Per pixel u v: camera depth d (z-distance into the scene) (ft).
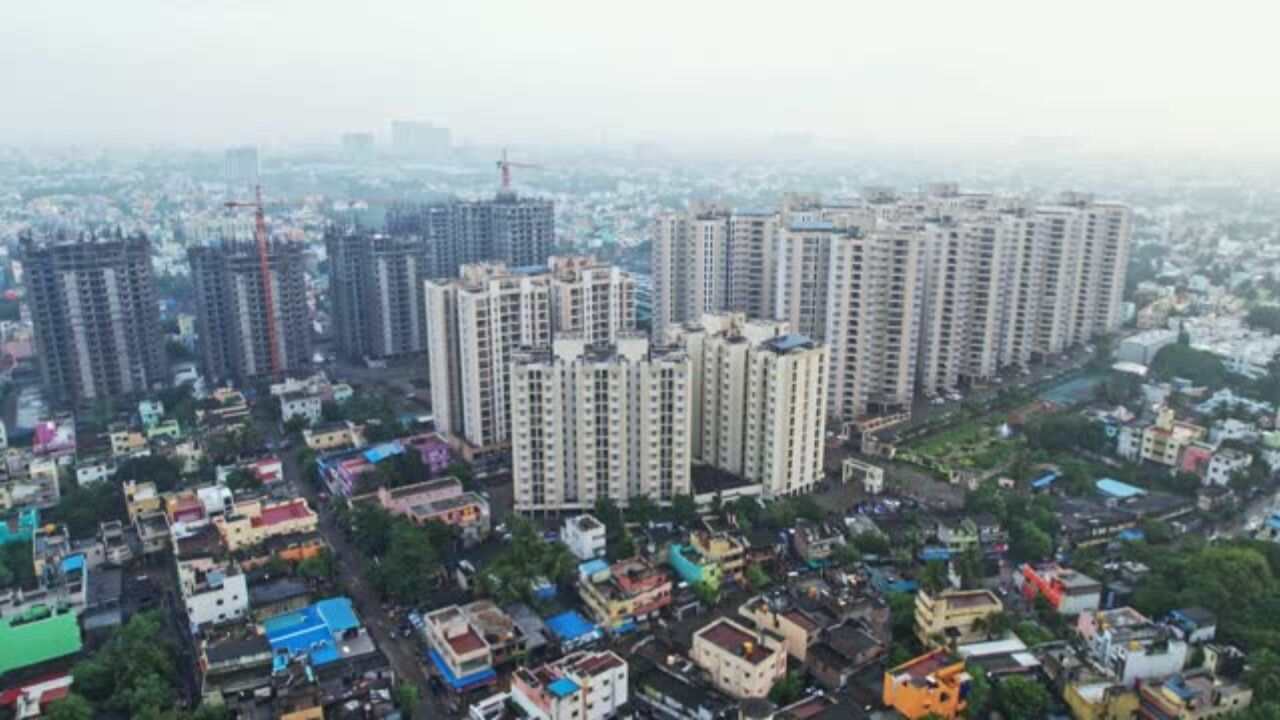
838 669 520.42
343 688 513.86
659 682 517.96
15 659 553.64
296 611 599.98
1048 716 490.08
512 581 609.01
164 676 531.50
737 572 655.35
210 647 541.34
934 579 579.89
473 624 563.89
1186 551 651.66
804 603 588.50
